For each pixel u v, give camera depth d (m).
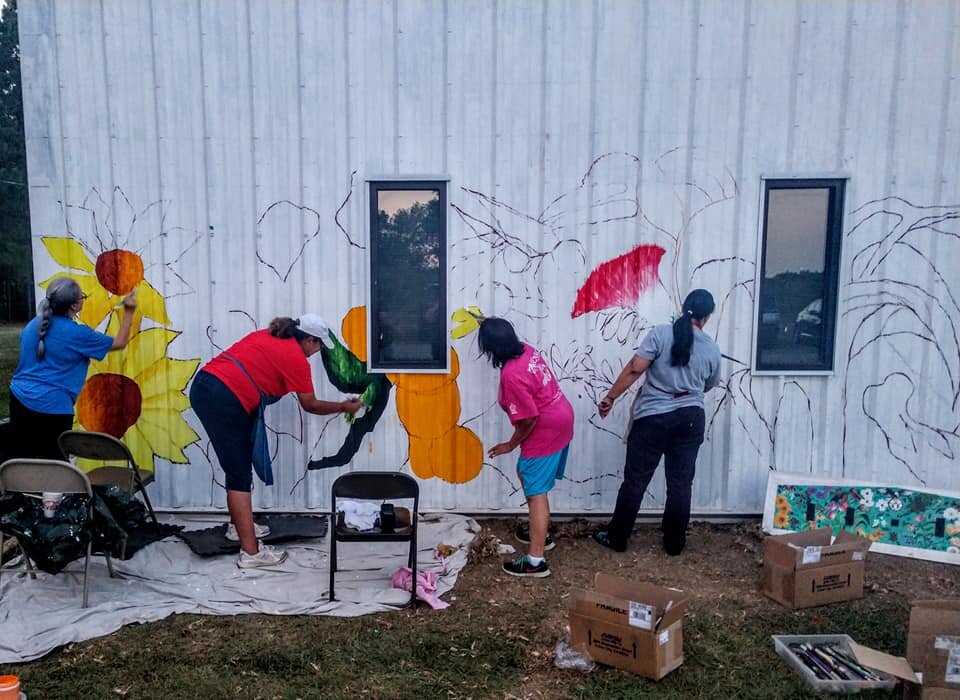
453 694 2.79
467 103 4.37
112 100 4.39
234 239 4.49
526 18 4.30
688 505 4.07
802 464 4.58
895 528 4.26
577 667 2.95
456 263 4.47
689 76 4.34
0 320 27.75
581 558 4.13
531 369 3.67
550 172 4.41
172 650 3.10
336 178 4.43
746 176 4.39
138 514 3.66
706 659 3.04
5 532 3.32
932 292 4.43
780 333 4.55
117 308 4.54
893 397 4.50
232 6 4.32
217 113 4.40
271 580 3.77
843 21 4.26
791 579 3.50
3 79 28.78
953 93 4.29
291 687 2.84
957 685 2.48
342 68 4.35
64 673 2.92
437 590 3.69
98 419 4.59
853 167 4.37
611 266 4.46
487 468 4.61
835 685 2.78
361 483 3.43
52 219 4.48
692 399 3.99
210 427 3.76
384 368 4.54
